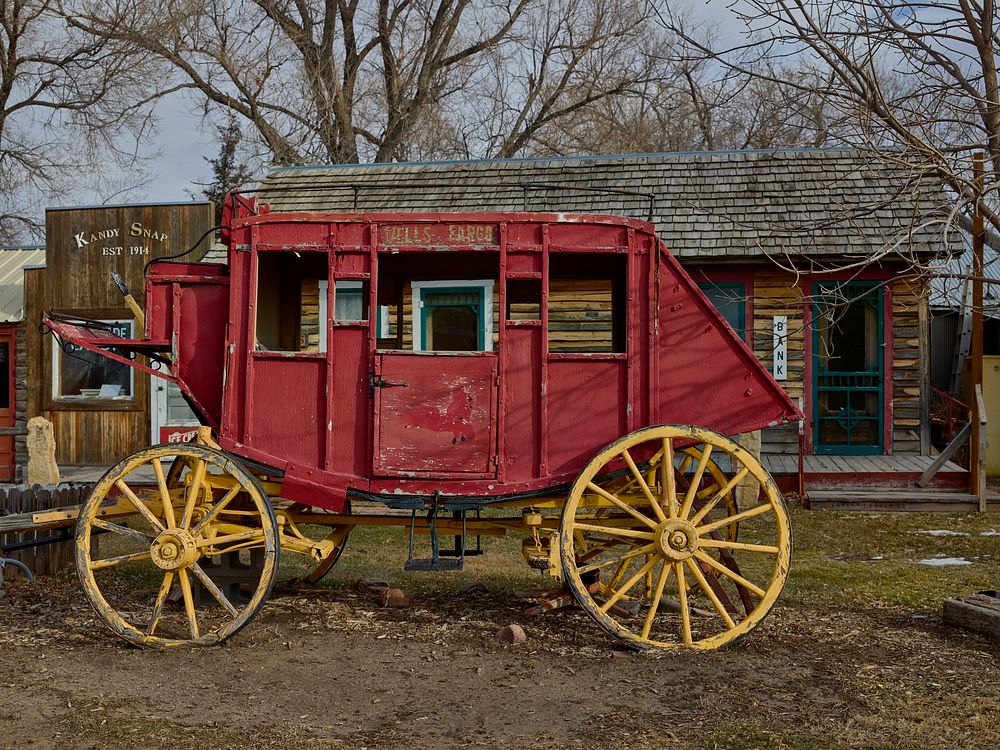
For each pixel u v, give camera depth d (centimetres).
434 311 799
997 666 542
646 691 496
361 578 787
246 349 606
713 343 600
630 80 2547
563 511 569
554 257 696
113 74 2292
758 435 1181
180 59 2455
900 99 715
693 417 598
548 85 2923
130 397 1488
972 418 1180
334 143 2673
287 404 604
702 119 1739
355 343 602
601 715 461
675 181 1449
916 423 1355
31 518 659
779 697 488
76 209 1502
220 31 2514
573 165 1534
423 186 1532
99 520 588
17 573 801
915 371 1354
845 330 1370
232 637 588
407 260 738
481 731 441
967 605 626
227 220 656
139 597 720
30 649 574
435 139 2936
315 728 445
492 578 800
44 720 451
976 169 641
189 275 636
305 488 597
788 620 647
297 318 743
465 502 596
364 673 528
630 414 593
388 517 639
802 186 1395
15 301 1627
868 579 795
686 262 1331
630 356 596
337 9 2705
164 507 587
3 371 1583
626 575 786
